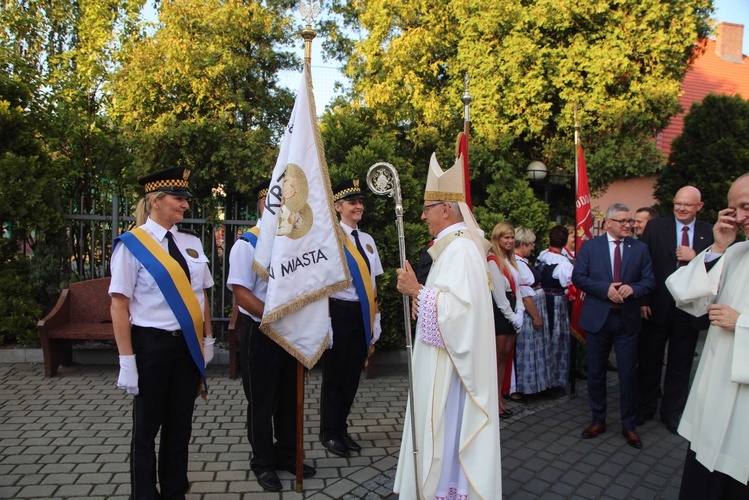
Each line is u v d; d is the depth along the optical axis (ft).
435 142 28.09
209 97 25.32
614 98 28.07
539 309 17.47
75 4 27.84
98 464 11.90
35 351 19.42
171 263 9.62
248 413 11.60
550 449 13.66
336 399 13.00
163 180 9.83
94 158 22.27
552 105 29.04
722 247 9.18
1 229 19.94
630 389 14.06
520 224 24.82
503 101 28.22
